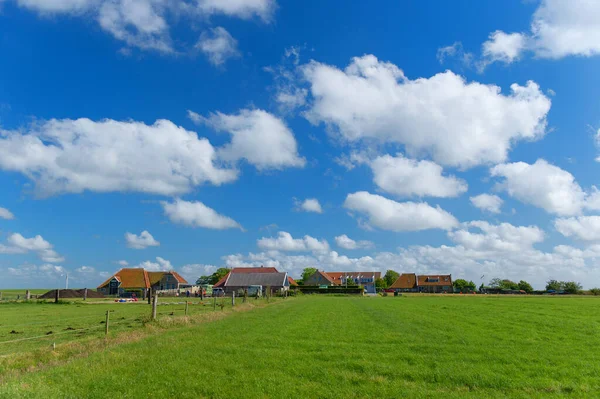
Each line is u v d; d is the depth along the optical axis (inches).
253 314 1524.4
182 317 1178.0
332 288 4884.4
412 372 579.2
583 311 1664.6
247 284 5162.4
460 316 1422.2
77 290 3678.6
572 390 506.6
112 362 637.9
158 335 924.0
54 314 1721.2
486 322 1205.7
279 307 2004.2
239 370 590.2
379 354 701.9
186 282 5182.1
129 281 4776.1
